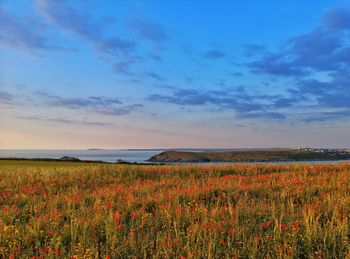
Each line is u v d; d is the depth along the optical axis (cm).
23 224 687
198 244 522
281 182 1133
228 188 1017
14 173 1496
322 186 1023
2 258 500
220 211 718
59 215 723
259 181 1265
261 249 518
